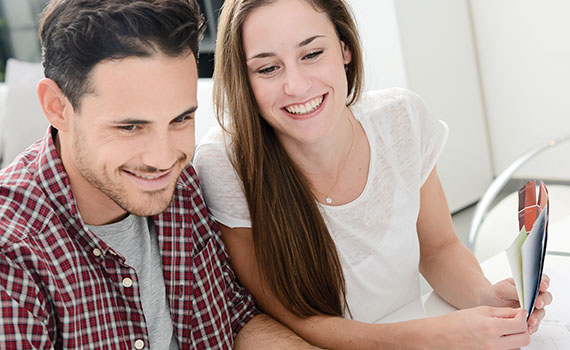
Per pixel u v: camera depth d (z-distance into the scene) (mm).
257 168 1247
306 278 1283
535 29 2924
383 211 1396
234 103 1225
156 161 996
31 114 3152
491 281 1332
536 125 3072
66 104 993
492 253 1607
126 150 983
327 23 1193
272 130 1281
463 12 3064
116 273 1099
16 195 1037
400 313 1312
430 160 1490
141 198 1030
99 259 1088
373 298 1441
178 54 966
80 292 1069
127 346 1114
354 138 1356
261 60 1167
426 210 1512
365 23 2883
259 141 1241
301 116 1207
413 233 1455
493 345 1093
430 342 1146
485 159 3260
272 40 1146
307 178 1326
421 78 2895
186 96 990
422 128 1465
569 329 1117
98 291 1088
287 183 1271
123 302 1113
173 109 979
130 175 1011
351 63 1322
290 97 1183
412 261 1470
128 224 1127
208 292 1237
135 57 937
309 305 1298
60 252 1051
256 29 1151
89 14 935
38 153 1123
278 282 1281
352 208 1357
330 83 1195
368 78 2930
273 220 1258
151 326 1170
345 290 1348
